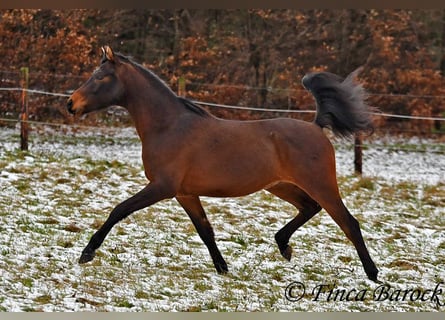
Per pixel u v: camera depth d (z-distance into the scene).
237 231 12.30
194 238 11.66
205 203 14.06
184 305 8.45
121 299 8.48
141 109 9.71
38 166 15.86
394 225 13.45
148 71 9.86
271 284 9.59
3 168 15.38
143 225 12.12
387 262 10.96
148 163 9.59
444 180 19.02
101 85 9.72
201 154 9.50
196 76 27.48
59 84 25.67
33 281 8.84
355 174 18.27
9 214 12.14
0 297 8.17
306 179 9.67
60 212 12.55
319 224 13.02
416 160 24.22
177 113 9.69
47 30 26.58
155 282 9.26
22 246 10.38
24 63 25.61
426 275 10.39
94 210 12.91
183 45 27.92
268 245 11.62
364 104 10.13
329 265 10.66
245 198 14.62
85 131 24.95
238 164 9.53
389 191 16.38
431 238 12.73
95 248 9.38
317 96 10.14
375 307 8.95
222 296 8.90
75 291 8.61
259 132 9.72
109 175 15.73
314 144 9.74
